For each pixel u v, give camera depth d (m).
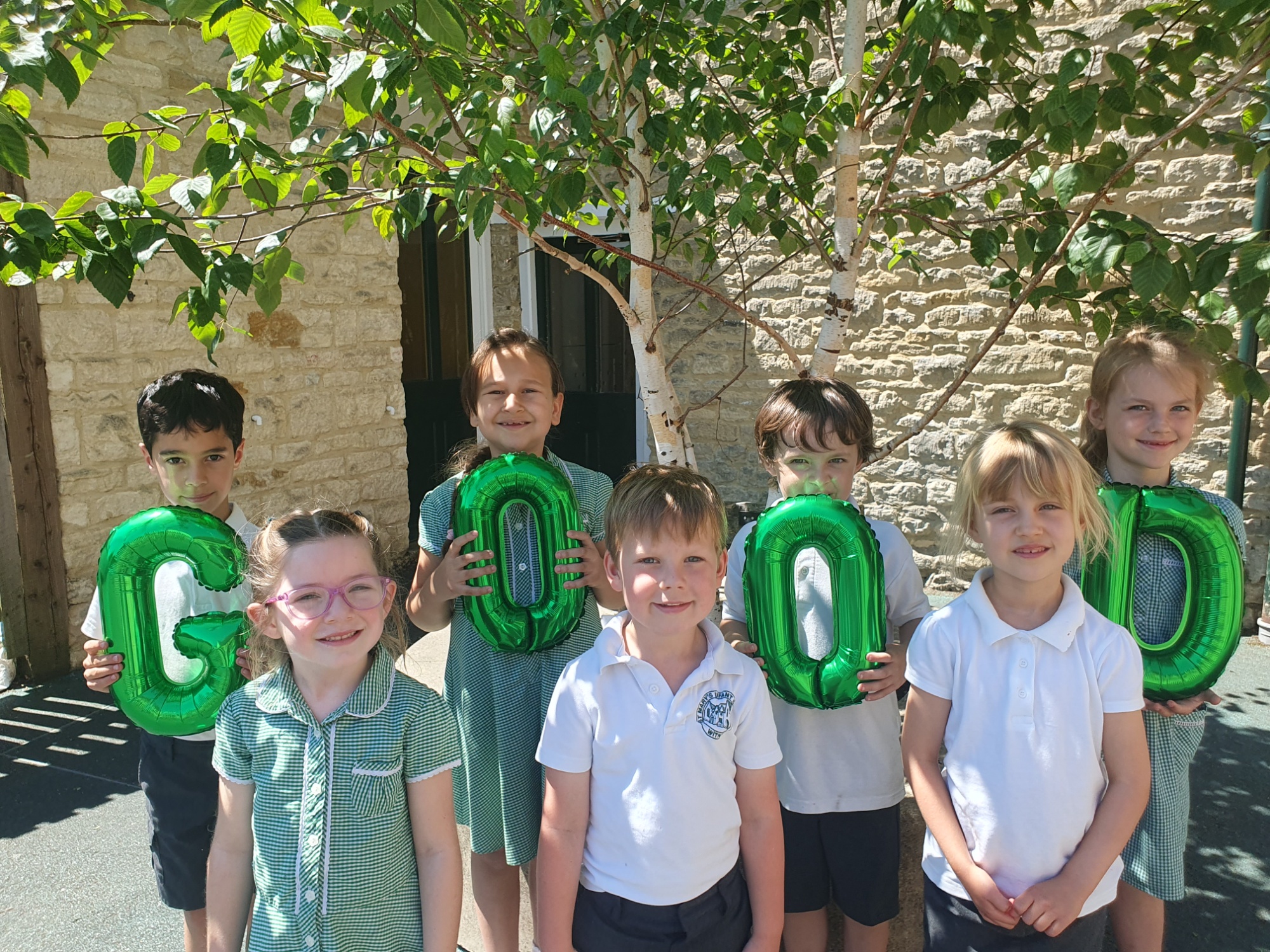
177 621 1.95
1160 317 2.29
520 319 6.58
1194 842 2.73
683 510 1.54
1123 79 2.20
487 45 2.47
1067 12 4.36
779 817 1.60
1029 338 4.72
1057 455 1.55
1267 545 4.33
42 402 3.95
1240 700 3.68
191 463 1.99
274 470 4.96
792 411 1.94
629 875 1.51
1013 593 1.62
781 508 1.79
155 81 4.28
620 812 1.53
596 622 2.05
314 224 5.11
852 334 5.16
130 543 1.79
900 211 2.66
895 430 5.13
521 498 1.88
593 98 2.22
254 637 1.61
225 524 1.88
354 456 5.46
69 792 3.19
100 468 4.19
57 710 3.82
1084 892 1.46
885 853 1.82
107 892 2.62
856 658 1.74
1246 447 4.23
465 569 1.83
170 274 4.41
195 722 1.82
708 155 2.66
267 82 2.03
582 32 2.28
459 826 2.28
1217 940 2.30
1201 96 4.05
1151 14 2.38
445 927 1.50
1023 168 4.59
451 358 6.63
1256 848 2.69
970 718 1.58
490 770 1.91
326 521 1.51
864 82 2.74
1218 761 3.20
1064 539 1.54
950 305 4.90
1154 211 4.31
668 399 2.53
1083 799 1.51
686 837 1.51
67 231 1.73
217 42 4.56
